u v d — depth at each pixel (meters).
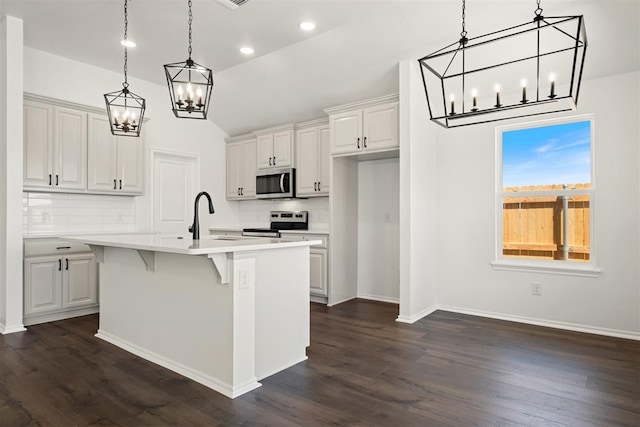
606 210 3.32
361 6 3.05
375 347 3.00
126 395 2.17
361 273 4.95
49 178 3.73
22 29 3.32
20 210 3.37
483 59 3.44
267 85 4.58
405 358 2.77
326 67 4.03
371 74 4.01
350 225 4.81
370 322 3.73
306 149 4.88
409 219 3.69
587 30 2.91
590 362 2.68
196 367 2.40
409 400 2.13
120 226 4.52
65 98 4.05
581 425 1.89
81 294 3.86
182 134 5.18
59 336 3.23
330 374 2.48
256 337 2.38
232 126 5.61
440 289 4.25
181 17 3.25
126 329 2.96
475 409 2.04
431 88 3.93
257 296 2.38
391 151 4.04
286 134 5.03
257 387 2.29
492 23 3.10
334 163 4.50
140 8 3.11
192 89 2.31
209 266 2.29
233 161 5.67
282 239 2.86
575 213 3.54
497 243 3.92
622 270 3.25
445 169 4.20
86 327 3.49
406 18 3.16
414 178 3.76
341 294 4.64
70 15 3.23
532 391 2.24
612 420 1.93
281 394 2.20
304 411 2.01
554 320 3.55
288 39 3.64
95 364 2.62
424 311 3.98
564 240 3.59
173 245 2.19
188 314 2.45
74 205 4.15
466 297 4.07
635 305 3.19
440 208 4.24
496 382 2.36
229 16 3.22
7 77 3.26
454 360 2.73
